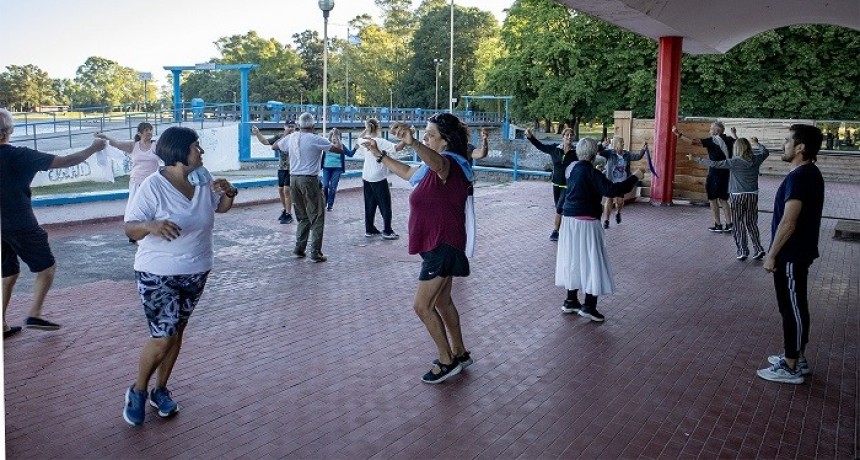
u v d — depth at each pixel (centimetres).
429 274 502
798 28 3055
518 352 594
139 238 407
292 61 8756
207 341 605
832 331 676
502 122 5031
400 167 516
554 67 3712
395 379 525
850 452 425
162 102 3753
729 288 845
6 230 564
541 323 682
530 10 3728
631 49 3372
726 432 448
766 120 2730
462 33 7631
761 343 632
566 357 584
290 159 935
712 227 1286
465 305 742
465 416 462
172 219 414
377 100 8300
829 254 1089
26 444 407
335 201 1622
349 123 4103
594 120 3728
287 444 416
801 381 533
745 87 3216
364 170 1132
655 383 530
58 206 1361
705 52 1948
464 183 500
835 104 3062
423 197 495
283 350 586
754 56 3089
